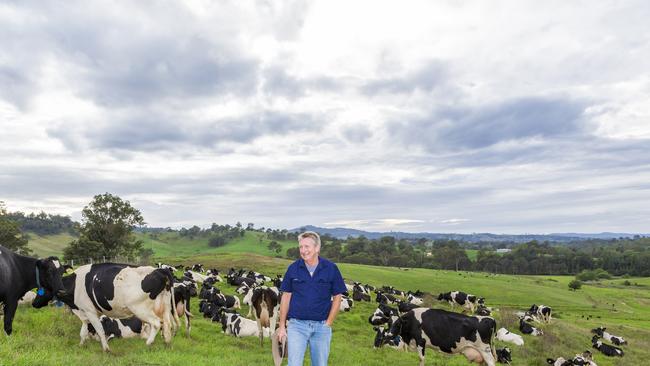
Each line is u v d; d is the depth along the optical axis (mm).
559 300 86062
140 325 14195
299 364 6426
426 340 15570
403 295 52656
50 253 148500
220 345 14844
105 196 75375
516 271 169000
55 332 12711
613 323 64125
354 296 39719
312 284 6562
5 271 11281
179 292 15172
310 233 6648
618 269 175500
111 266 11867
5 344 9766
